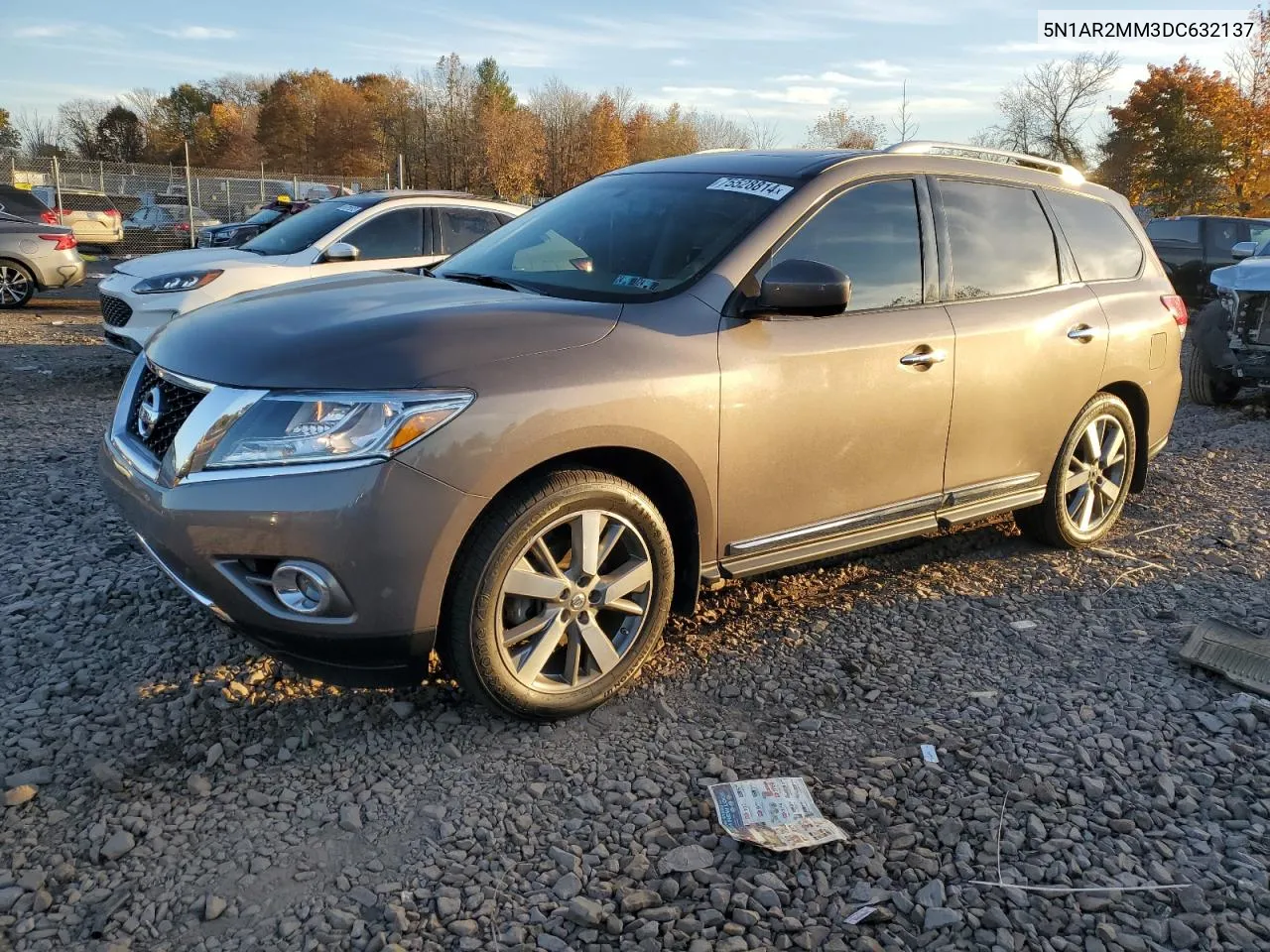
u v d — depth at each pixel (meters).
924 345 3.78
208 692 3.17
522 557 2.89
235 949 2.19
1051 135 37.81
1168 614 4.10
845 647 3.73
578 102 59.16
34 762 2.80
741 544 3.43
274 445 2.66
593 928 2.27
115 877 2.39
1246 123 35.25
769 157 4.00
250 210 27.30
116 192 26.70
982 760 2.97
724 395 3.21
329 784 2.78
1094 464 4.81
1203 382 8.88
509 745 2.99
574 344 2.97
